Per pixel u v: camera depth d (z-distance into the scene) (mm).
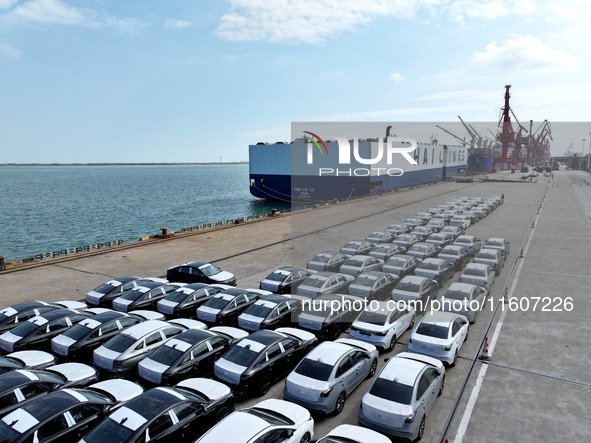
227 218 69438
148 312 15266
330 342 11695
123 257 27578
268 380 11156
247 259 26547
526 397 10938
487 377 11977
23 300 19234
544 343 14188
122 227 62281
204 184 176750
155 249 29797
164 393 8773
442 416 10133
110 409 8859
